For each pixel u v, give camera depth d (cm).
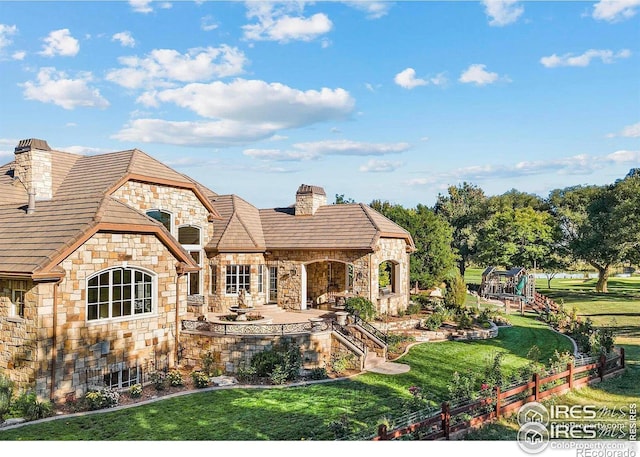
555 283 6562
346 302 2556
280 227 2978
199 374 1728
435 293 4125
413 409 1396
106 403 1475
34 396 1416
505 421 1327
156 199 2373
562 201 6072
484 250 5559
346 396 1600
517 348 2381
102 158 2495
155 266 1872
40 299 1478
